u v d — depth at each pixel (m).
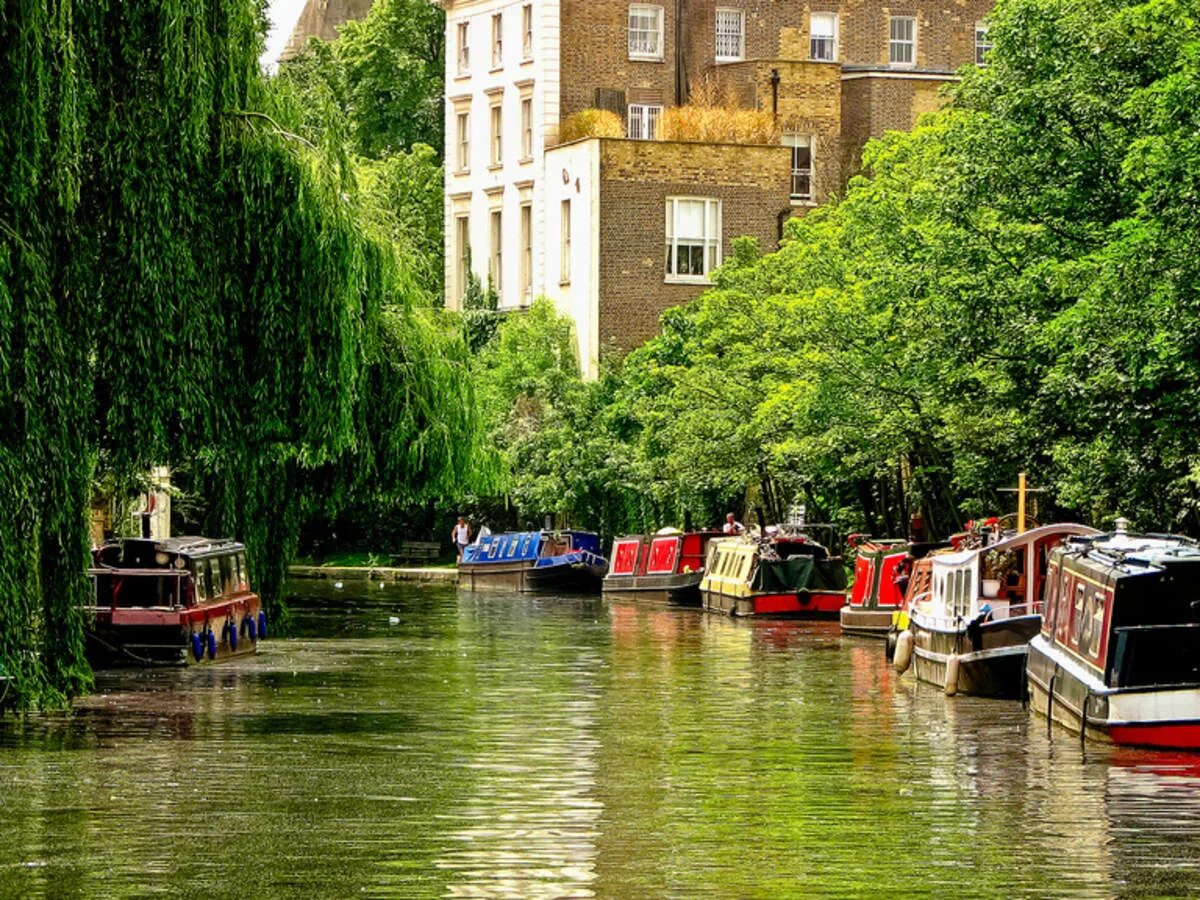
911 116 105.56
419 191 115.94
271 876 26.00
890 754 36.81
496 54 111.62
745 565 73.62
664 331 95.44
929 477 66.88
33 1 34.84
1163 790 32.72
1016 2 48.41
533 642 61.41
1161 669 36.91
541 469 95.44
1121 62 47.34
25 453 34.97
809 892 25.44
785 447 65.88
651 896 25.19
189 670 49.91
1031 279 47.22
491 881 25.86
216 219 40.06
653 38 108.62
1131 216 46.00
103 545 53.19
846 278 67.19
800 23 109.12
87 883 25.58
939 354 51.12
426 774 34.00
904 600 55.47
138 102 38.47
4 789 31.98
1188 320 40.25
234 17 40.50
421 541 108.31
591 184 101.44
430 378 58.09
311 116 46.19
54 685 37.00
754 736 39.28
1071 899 25.17
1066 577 40.75
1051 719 40.03
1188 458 42.94
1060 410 48.34
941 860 27.27
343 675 49.81
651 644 61.06
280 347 40.84
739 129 102.94
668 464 81.56
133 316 38.22
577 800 31.70
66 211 36.47
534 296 107.12
